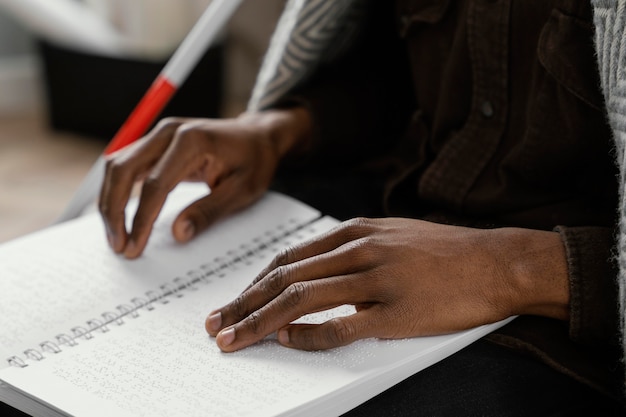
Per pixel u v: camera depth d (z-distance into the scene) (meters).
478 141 0.75
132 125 0.93
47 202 1.76
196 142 0.77
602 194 0.71
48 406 0.53
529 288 0.60
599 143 0.68
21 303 0.66
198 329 0.61
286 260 0.61
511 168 0.72
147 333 0.61
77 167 1.94
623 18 0.56
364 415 0.55
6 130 2.16
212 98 2.00
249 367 0.56
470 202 0.75
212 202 0.77
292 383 0.54
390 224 0.63
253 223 0.78
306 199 0.84
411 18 0.80
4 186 1.83
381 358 0.56
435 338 0.58
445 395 0.57
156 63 1.92
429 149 0.83
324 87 0.91
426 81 0.82
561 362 0.60
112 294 0.67
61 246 0.75
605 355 0.61
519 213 0.73
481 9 0.72
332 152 0.91
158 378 0.55
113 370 0.56
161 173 0.74
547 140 0.69
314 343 0.57
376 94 0.93
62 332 0.62
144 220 0.73
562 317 0.62
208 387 0.54
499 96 0.73
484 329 0.60
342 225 0.63
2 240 1.58
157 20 1.91
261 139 0.83
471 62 0.74
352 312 0.63
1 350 0.60
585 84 0.66
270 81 0.90
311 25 0.85
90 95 2.04
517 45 0.71
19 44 2.31
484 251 0.60
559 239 0.62
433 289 0.58
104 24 1.97
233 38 2.10
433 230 0.62
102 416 0.51
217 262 0.71
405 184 0.84
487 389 0.58
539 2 0.69
